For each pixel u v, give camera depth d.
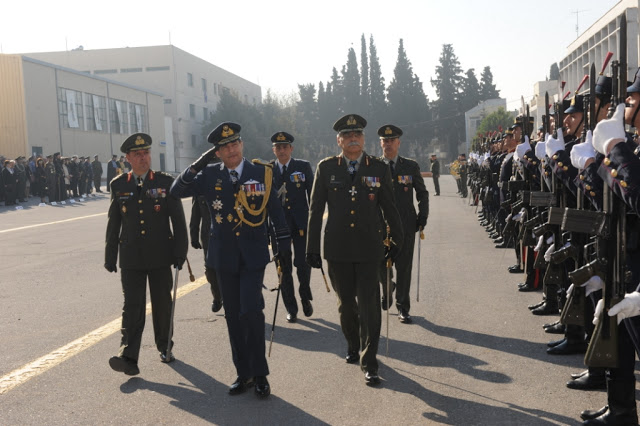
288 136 7.18
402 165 6.86
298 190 7.05
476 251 11.25
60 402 4.66
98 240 13.94
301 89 113.12
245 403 4.58
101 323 6.85
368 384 4.86
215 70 78.88
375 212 5.16
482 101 108.56
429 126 106.69
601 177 3.43
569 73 47.81
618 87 3.35
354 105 109.12
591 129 3.89
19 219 19.41
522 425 4.03
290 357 5.62
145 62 67.56
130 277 5.31
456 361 5.35
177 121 67.50
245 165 4.97
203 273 9.65
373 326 4.95
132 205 5.34
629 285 3.51
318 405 4.49
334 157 5.28
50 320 7.03
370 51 108.94
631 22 32.44
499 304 7.24
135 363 5.10
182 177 4.89
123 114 52.19
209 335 6.32
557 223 5.33
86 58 69.06
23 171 26.36
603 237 3.54
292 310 6.86
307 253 5.26
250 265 4.80
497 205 11.92
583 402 4.38
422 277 8.93
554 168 4.42
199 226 7.25
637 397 4.41
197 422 4.27
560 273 5.70
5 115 38.62
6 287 8.96
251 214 4.85
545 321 6.49
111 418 4.36
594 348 3.59
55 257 11.62
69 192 28.39
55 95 42.12
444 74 107.12
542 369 5.08
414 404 4.45
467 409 4.32
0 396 4.79
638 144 3.75
